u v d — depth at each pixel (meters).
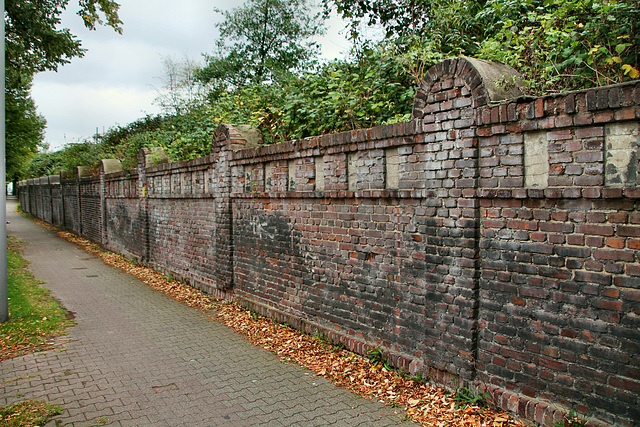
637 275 2.77
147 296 8.73
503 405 3.45
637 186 2.74
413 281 4.30
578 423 3.00
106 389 4.42
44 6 14.00
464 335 3.75
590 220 2.98
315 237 5.60
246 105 9.42
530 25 5.31
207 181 8.42
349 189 5.08
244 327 6.40
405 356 4.39
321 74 7.96
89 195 17.69
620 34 3.78
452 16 6.45
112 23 13.82
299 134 7.59
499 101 3.46
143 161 11.50
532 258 3.31
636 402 2.78
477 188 3.64
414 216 4.27
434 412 3.70
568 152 3.07
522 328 3.38
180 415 3.88
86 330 6.47
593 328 2.98
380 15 8.23
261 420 3.77
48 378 4.70
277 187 6.30
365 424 3.65
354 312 5.04
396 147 4.45
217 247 7.98
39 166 44.00
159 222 10.81
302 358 5.14
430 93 4.01
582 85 4.04
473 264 3.67
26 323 6.55
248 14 20.36
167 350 5.59
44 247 16.48
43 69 15.38
